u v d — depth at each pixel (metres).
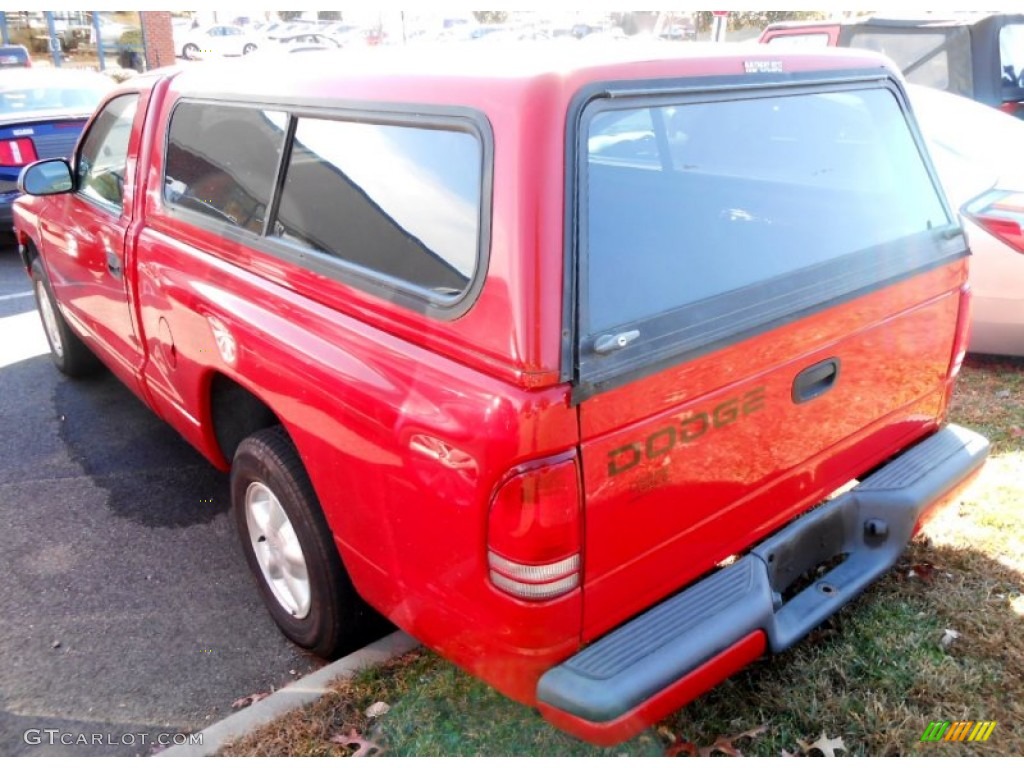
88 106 9.05
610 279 1.98
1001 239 4.68
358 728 2.63
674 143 2.23
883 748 2.47
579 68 1.99
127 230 3.54
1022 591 3.08
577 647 2.05
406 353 2.12
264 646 3.12
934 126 5.38
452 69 2.19
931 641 2.86
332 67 2.62
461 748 2.53
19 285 7.97
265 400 2.66
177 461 4.50
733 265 2.28
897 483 2.76
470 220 2.00
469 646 2.15
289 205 2.62
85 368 5.52
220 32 33.84
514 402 1.84
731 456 2.27
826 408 2.53
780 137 2.52
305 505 2.67
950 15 8.09
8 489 4.22
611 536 2.02
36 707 2.83
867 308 2.57
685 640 2.09
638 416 1.99
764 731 2.54
